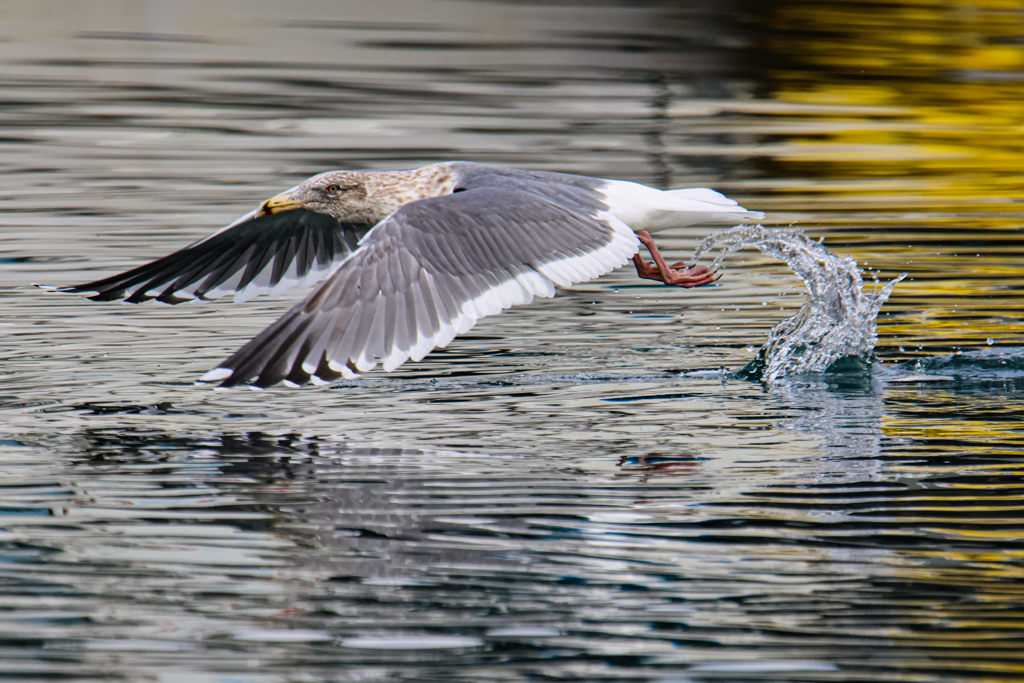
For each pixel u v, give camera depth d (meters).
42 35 32.69
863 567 7.46
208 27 34.88
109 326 13.44
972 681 6.15
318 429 10.34
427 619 6.79
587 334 13.55
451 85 27.94
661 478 9.09
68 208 18.00
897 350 12.81
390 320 8.14
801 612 6.88
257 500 8.59
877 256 16.23
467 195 8.88
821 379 11.95
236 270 10.37
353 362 7.98
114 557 7.57
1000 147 23.89
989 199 19.72
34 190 19.02
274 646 6.48
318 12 38.00
